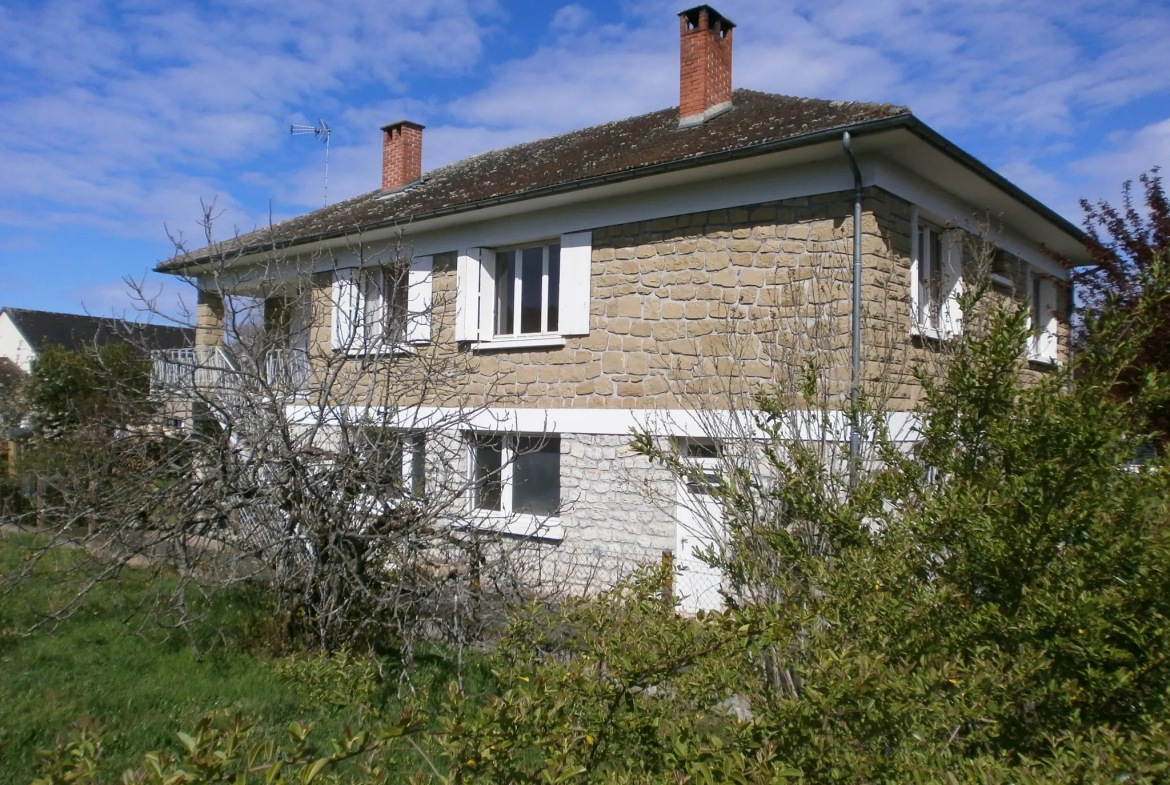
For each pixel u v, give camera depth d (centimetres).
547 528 1092
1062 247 1344
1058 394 350
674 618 327
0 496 1222
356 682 578
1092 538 320
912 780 251
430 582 641
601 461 1061
